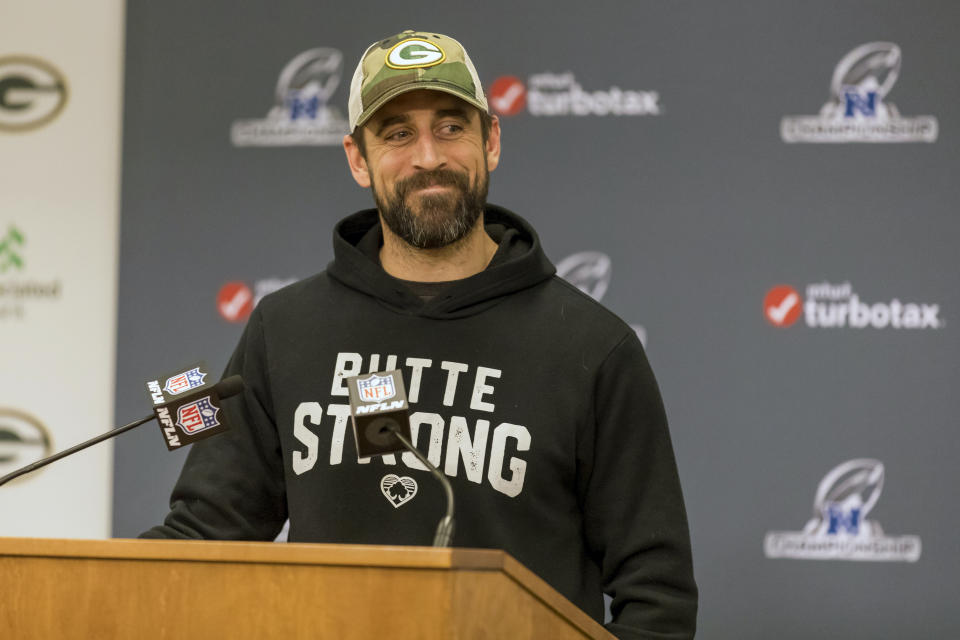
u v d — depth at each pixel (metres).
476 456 7.25
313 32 14.81
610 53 14.28
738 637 13.48
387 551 4.62
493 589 4.74
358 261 7.86
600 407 7.41
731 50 14.12
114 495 14.44
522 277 7.73
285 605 4.73
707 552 13.58
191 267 14.67
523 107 14.34
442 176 7.44
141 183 14.80
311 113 14.75
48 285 14.84
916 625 13.28
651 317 13.95
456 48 7.77
